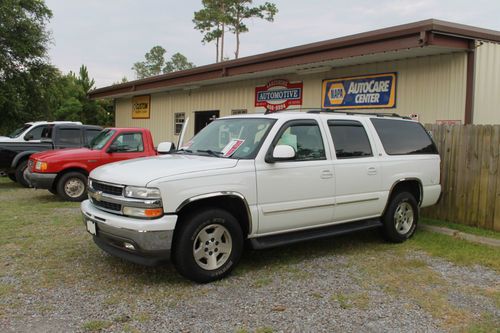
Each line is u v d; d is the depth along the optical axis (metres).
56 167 9.84
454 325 3.87
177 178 4.57
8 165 11.93
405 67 9.73
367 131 6.38
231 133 5.74
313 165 5.54
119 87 19.70
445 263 5.71
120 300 4.30
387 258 5.89
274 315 4.02
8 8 20.94
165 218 4.48
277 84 12.85
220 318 3.93
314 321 3.91
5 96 21.58
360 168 6.05
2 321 3.80
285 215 5.32
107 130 11.10
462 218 7.82
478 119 8.87
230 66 12.98
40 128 12.59
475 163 7.60
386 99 10.09
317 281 4.94
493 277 5.19
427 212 8.41
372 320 3.95
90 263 5.41
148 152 10.75
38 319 3.85
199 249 4.76
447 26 7.99
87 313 3.99
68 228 7.21
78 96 35.31
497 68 9.22
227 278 4.98
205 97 15.92
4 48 21.69
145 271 5.16
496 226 7.30
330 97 11.35
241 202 5.03
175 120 17.75
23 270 5.12
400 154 6.71
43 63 23.16
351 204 5.97
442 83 9.06
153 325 3.77
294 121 5.58
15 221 7.71
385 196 6.38
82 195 10.17
